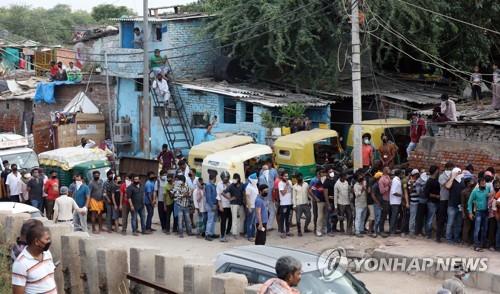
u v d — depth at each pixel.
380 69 35.09
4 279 11.37
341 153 27.34
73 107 36.78
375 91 32.75
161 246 21.81
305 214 22.45
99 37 38.53
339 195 21.94
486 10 33.16
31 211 17.27
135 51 35.00
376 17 29.86
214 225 22.80
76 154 26.38
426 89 34.28
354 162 23.69
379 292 17.33
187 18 34.66
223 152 25.44
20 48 49.06
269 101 30.73
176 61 34.69
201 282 10.53
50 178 24.17
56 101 38.78
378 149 26.94
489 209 19.52
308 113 32.09
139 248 11.16
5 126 41.59
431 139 24.70
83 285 11.55
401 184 21.39
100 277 11.24
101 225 24.05
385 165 25.91
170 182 23.45
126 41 35.75
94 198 23.72
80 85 37.81
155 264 11.02
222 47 33.53
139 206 23.45
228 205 22.48
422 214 21.28
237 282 10.01
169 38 34.47
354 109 23.52
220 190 22.44
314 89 32.34
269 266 11.48
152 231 23.98
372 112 32.28
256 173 23.75
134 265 11.19
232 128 31.78
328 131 27.41
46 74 47.28
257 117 30.61
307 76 32.38
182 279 11.04
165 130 33.62
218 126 32.31
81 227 21.83
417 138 26.25
